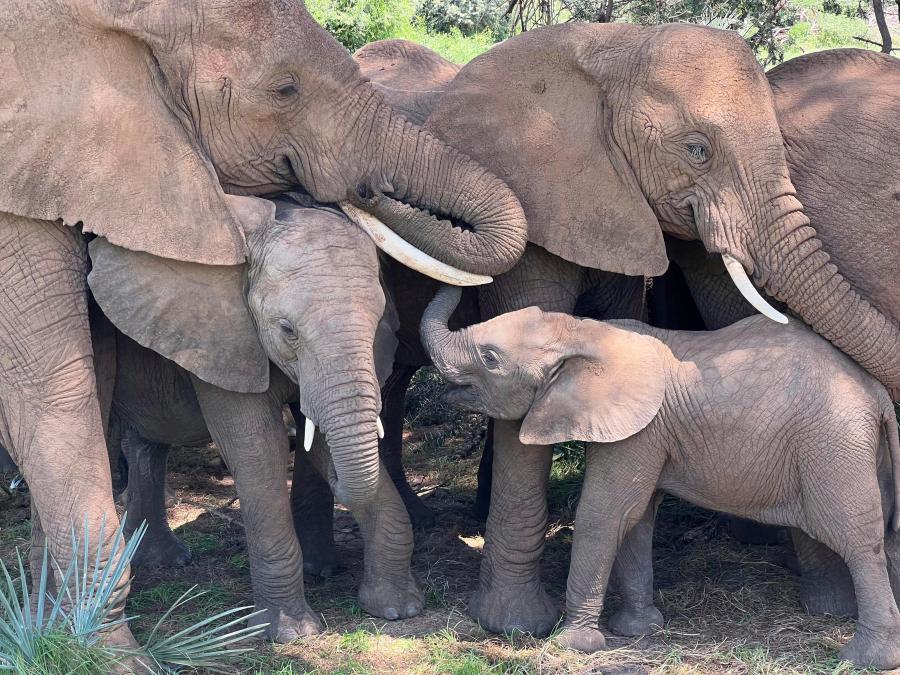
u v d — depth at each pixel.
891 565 4.74
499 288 5.32
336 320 4.36
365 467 4.37
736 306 5.30
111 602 4.29
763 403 4.55
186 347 4.57
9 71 4.27
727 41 4.80
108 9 4.30
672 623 4.88
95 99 4.32
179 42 4.41
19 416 4.37
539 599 5.01
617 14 8.92
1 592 4.21
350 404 4.33
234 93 4.50
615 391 4.64
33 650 4.04
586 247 5.04
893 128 4.77
